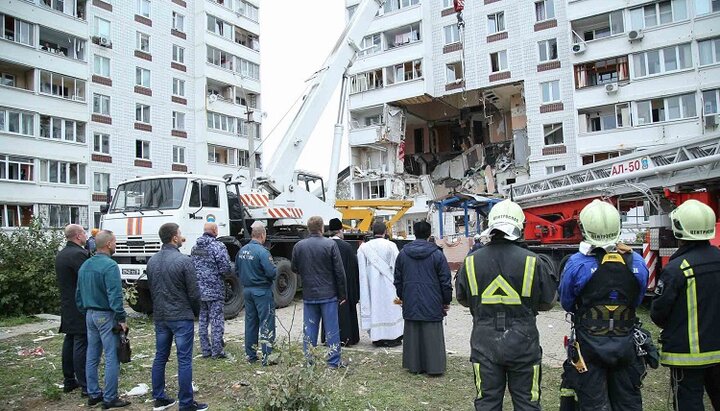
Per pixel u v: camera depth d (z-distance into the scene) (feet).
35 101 85.30
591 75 88.43
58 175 88.53
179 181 31.83
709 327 10.94
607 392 10.64
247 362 21.26
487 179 104.12
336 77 44.70
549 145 93.71
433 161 121.19
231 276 32.63
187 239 31.12
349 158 116.47
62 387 18.61
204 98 118.73
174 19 115.85
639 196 34.60
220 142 121.80
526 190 46.62
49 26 88.22
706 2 77.87
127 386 18.65
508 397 16.49
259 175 39.14
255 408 12.78
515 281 10.82
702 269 11.03
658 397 15.99
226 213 34.24
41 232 38.96
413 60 107.76
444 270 18.90
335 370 19.34
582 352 10.63
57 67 88.89
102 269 16.11
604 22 88.79
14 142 81.92
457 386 17.70
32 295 37.32
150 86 108.47
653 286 29.58
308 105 42.70
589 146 86.12
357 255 24.53
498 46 99.91
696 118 77.77
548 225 43.91
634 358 10.43
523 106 103.71
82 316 17.46
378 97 111.86
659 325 11.60
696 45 78.23
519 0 97.81
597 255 10.73
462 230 94.58
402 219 112.68
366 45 114.21
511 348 10.62
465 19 103.91
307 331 20.13
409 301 19.06
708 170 28.35
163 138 110.73
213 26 122.93
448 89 106.01
